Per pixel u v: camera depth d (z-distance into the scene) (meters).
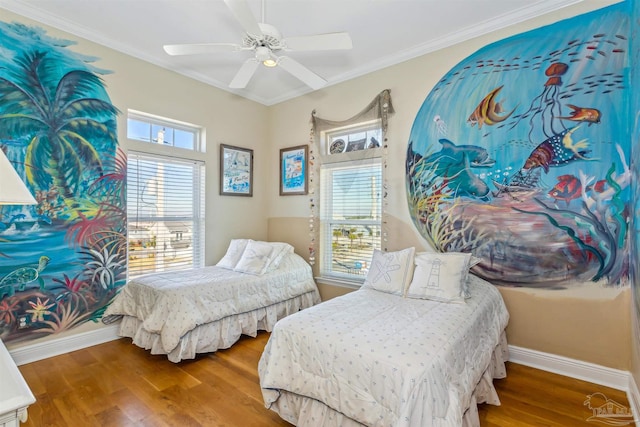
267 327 3.26
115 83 3.04
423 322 1.87
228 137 4.03
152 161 3.37
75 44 2.79
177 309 2.57
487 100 2.75
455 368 1.58
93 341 2.90
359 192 3.58
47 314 2.66
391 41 3.01
